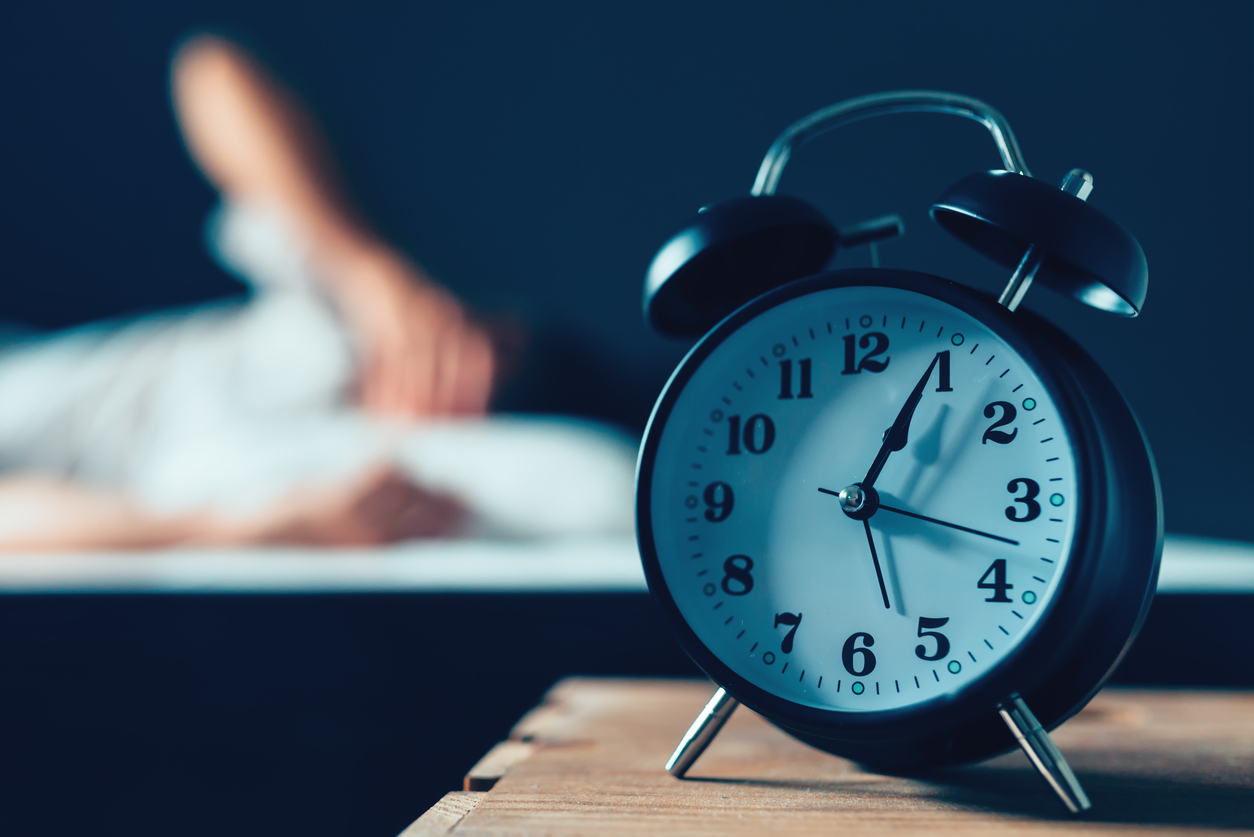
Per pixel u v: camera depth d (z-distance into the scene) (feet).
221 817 3.55
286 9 5.44
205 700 3.57
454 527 4.67
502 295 5.24
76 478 4.97
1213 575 3.59
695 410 1.63
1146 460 1.47
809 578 1.50
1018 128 4.73
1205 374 4.50
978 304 1.43
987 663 1.33
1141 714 2.16
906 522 1.44
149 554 4.57
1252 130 4.54
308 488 4.71
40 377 5.18
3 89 5.49
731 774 1.64
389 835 3.54
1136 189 4.63
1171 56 4.63
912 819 1.34
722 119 5.10
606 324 5.19
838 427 1.53
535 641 3.58
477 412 5.13
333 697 3.58
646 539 1.59
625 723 2.11
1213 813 1.36
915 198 4.72
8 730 3.55
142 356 5.22
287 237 5.32
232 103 5.47
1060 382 1.36
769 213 1.63
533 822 1.34
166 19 5.51
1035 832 1.27
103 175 5.46
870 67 4.93
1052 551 1.33
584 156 5.22
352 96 5.38
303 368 5.17
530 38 5.27
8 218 5.42
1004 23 4.78
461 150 5.30
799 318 1.59
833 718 1.40
